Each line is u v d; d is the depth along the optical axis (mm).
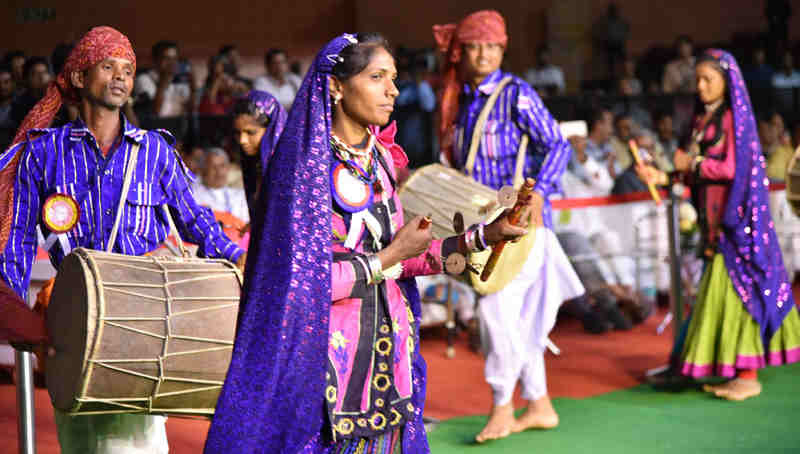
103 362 2676
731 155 5898
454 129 5430
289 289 2508
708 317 5984
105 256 2818
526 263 4996
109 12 17109
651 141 9414
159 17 17578
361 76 2738
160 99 9828
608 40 18188
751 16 20297
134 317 2719
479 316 5078
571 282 5184
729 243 5953
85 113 3363
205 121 9469
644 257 8422
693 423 5418
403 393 2787
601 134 9586
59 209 3219
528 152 5262
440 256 2844
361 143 2838
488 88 5262
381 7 19094
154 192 3377
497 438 5160
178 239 3469
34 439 3086
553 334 8281
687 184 6117
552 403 5934
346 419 2689
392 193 2930
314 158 2623
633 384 6445
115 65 3311
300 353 2523
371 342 2750
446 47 5422
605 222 8375
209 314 2838
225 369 2830
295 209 2562
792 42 19562
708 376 6113
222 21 18156
